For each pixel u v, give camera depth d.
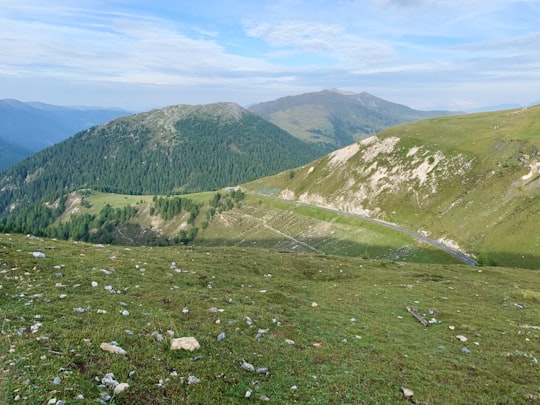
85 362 13.88
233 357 17.22
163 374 14.27
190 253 45.91
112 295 22.97
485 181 150.38
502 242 115.38
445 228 143.25
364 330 24.91
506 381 19.38
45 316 17.77
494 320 31.23
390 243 149.62
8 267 25.22
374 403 15.27
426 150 194.12
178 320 20.48
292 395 14.97
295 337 21.47
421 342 24.27
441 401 16.27
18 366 12.75
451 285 45.50
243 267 42.62
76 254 32.84
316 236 187.12
